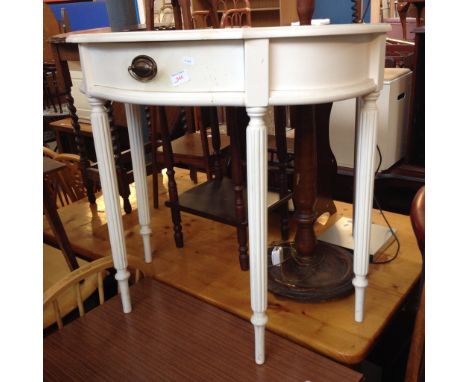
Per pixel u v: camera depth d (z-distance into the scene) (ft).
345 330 3.06
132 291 3.70
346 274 3.55
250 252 2.59
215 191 4.48
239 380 2.78
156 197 5.27
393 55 6.55
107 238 4.64
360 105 2.81
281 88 2.33
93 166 5.53
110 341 3.17
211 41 2.29
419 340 2.36
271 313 3.28
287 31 2.17
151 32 2.34
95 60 2.77
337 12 8.07
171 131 7.36
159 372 2.89
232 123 3.49
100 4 10.80
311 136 3.32
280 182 4.25
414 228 1.99
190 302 3.56
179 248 4.33
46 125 9.38
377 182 5.70
